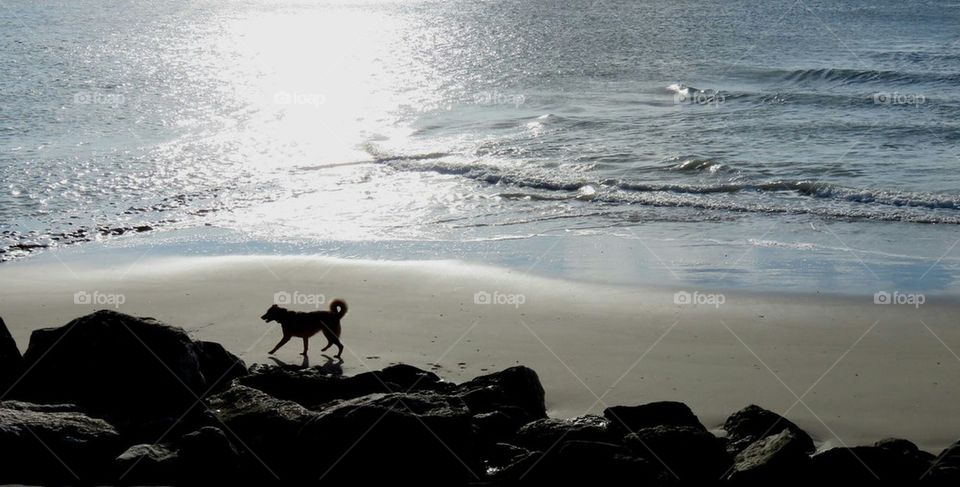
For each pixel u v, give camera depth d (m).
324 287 15.62
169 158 26.56
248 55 52.72
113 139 29.16
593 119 31.45
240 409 9.19
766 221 20.25
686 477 8.52
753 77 39.97
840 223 20.02
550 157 26.08
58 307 14.52
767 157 25.91
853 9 67.94
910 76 38.19
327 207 21.66
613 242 18.62
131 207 21.58
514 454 8.79
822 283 15.83
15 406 8.85
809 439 9.28
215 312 14.20
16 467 8.09
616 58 47.00
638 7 77.44
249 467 8.45
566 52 50.16
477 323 13.70
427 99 36.78
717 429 9.80
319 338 12.96
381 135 29.77
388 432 8.50
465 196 22.55
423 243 18.56
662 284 15.77
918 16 62.28
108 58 49.91
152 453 8.20
